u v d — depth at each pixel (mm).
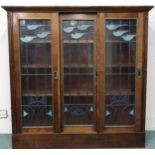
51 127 3055
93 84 3047
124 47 2975
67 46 2996
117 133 3053
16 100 2992
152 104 3564
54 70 2953
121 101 3062
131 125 3074
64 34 2963
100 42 2910
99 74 2965
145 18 2871
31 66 2988
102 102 3012
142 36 2900
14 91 2975
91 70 3037
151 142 3232
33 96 3035
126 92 3047
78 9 2842
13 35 2883
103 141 3064
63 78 3031
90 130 3082
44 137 3051
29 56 2977
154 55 3459
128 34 2941
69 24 2941
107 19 2881
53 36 2898
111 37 2951
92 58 3008
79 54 3008
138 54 2932
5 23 3371
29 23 2906
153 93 3539
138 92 2998
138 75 2963
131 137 3062
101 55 2932
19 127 3039
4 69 3439
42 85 3029
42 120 3072
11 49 2902
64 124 3092
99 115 3029
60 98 3014
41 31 2932
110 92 3045
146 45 2914
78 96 3074
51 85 3021
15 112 3006
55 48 2918
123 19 2891
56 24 2873
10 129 3559
